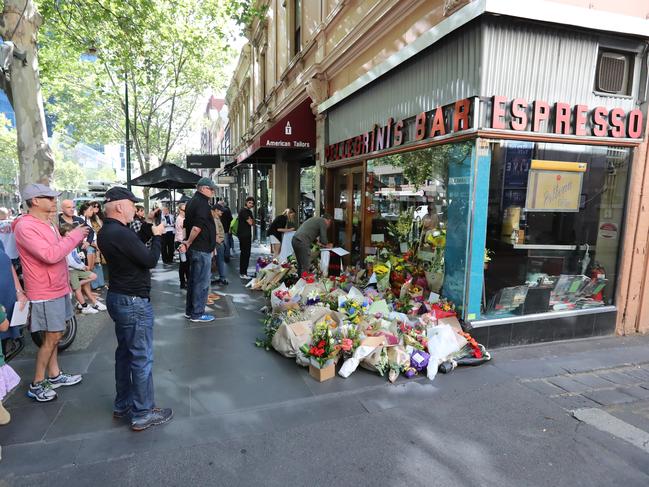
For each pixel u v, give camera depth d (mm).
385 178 6312
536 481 2553
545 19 4125
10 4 5328
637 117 4723
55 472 2598
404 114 5578
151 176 10828
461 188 4480
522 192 4586
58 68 14398
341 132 7805
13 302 3322
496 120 4188
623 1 4523
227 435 3002
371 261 6410
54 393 3465
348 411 3346
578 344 4852
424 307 4859
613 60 4676
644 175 4910
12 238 4133
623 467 2693
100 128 25734
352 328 4195
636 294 5180
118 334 3045
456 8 4441
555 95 4469
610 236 5074
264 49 14625
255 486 2494
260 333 5160
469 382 3865
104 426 3098
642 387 3832
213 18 15516
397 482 2531
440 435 3023
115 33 11602
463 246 4492
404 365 3945
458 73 4457
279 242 8664
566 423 3199
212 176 38156
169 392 3627
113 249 2887
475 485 2510
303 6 9859
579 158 4742
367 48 6715
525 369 4148
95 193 27375
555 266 4926
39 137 5645
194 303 5609
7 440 2914
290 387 3740
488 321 4578
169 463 2689
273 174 13703
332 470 2635
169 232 11273
